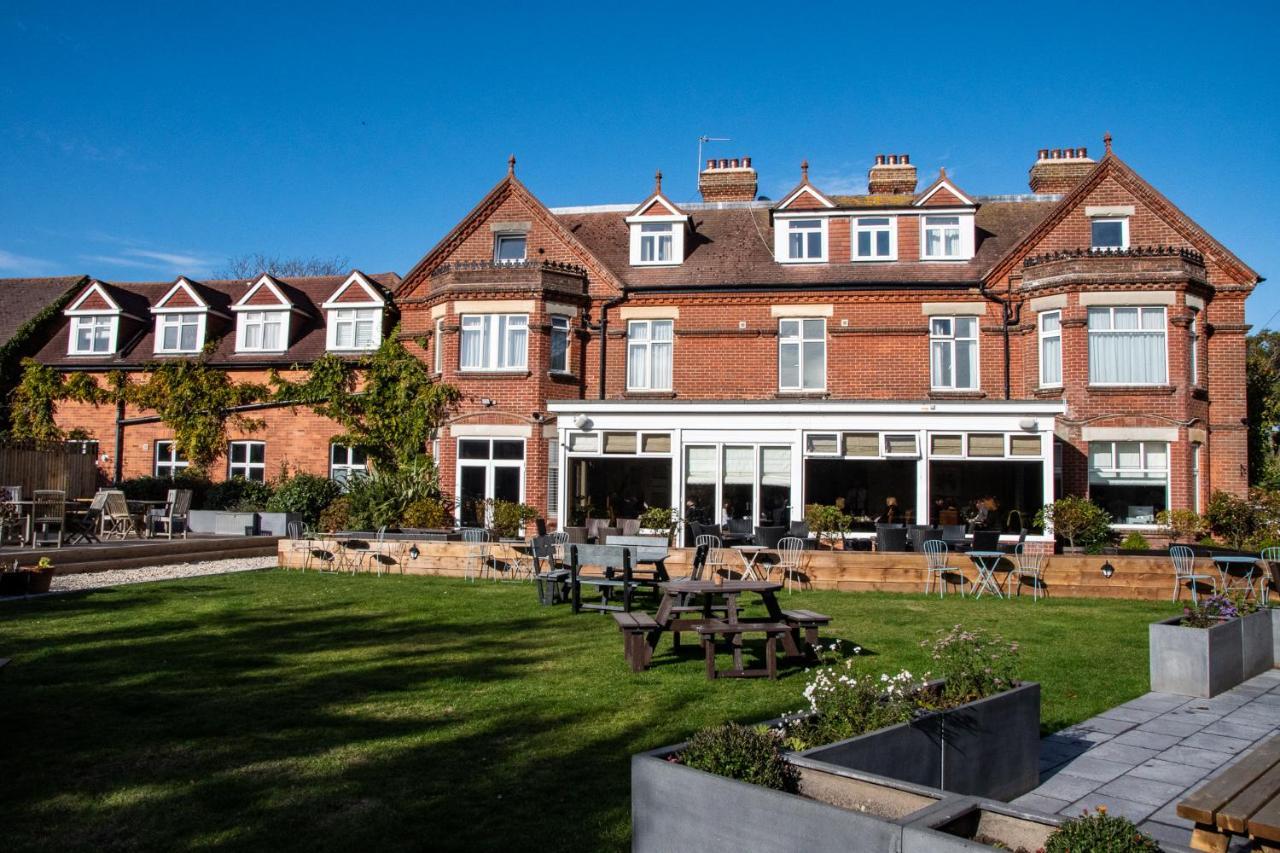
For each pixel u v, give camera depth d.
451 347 24.48
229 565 19.64
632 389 24.66
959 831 4.08
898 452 20.52
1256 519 20.27
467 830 5.35
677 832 4.50
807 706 8.15
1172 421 21.03
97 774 6.31
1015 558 15.84
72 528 21.80
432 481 23.58
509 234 25.81
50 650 10.48
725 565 16.72
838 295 23.94
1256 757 5.12
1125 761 7.06
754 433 21.02
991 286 23.38
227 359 28.14
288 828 5.39
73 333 29.47
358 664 9.91
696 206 28.44
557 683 9.06
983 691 6.32
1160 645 9.25
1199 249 22.73
